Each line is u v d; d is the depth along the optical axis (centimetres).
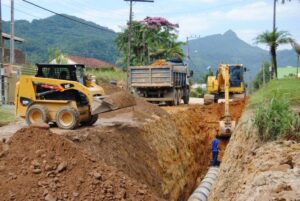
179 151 2250
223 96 3394
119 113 2241
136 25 5847
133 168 1496
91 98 1680
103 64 6762
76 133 1451
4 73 2820
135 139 1752
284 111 1181
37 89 1700
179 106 3058
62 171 1037
